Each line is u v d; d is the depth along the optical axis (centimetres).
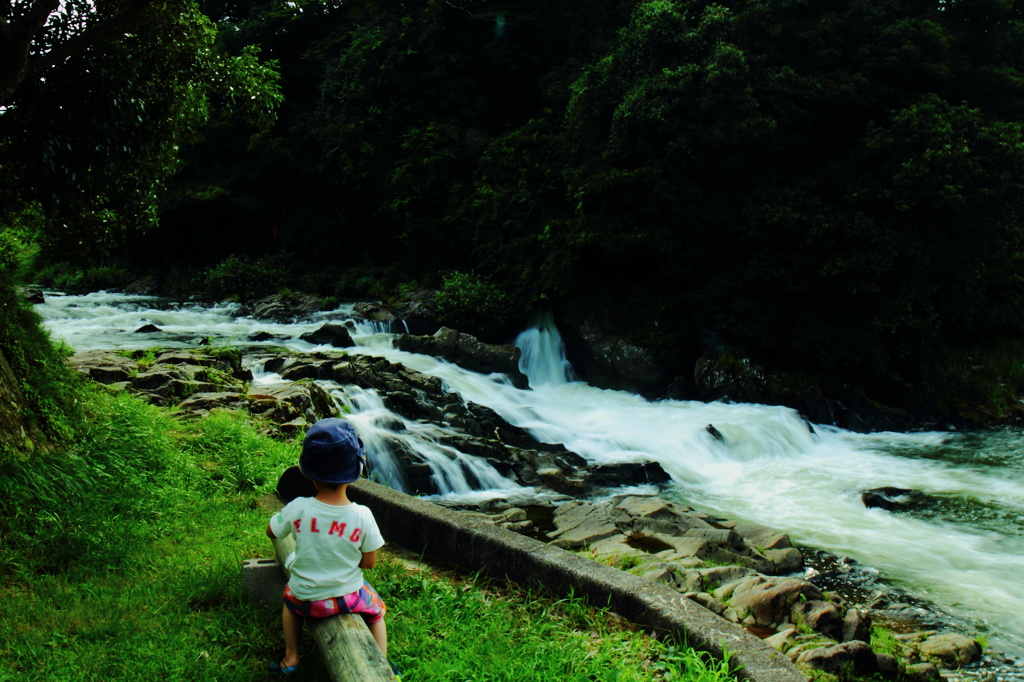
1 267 727
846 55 1811
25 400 581
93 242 830
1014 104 1852
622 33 2002
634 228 1823
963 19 1942
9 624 374
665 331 1833
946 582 758
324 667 335
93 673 330
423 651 359
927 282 1667
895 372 1778
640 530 792
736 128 1736
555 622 402
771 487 1171
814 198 1714
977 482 1216
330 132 2641
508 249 2170
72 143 705
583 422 1493
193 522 548
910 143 1652
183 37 795
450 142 2522
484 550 481
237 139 2967
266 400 947
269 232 3052
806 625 541
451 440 1116
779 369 1791
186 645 355
